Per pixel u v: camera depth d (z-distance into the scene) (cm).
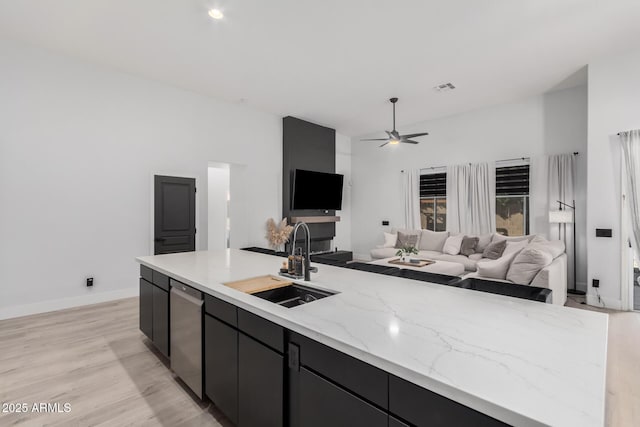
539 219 514
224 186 718
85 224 400
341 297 159
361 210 797
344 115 624
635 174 370
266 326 141
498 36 335
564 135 493
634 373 245
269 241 611
